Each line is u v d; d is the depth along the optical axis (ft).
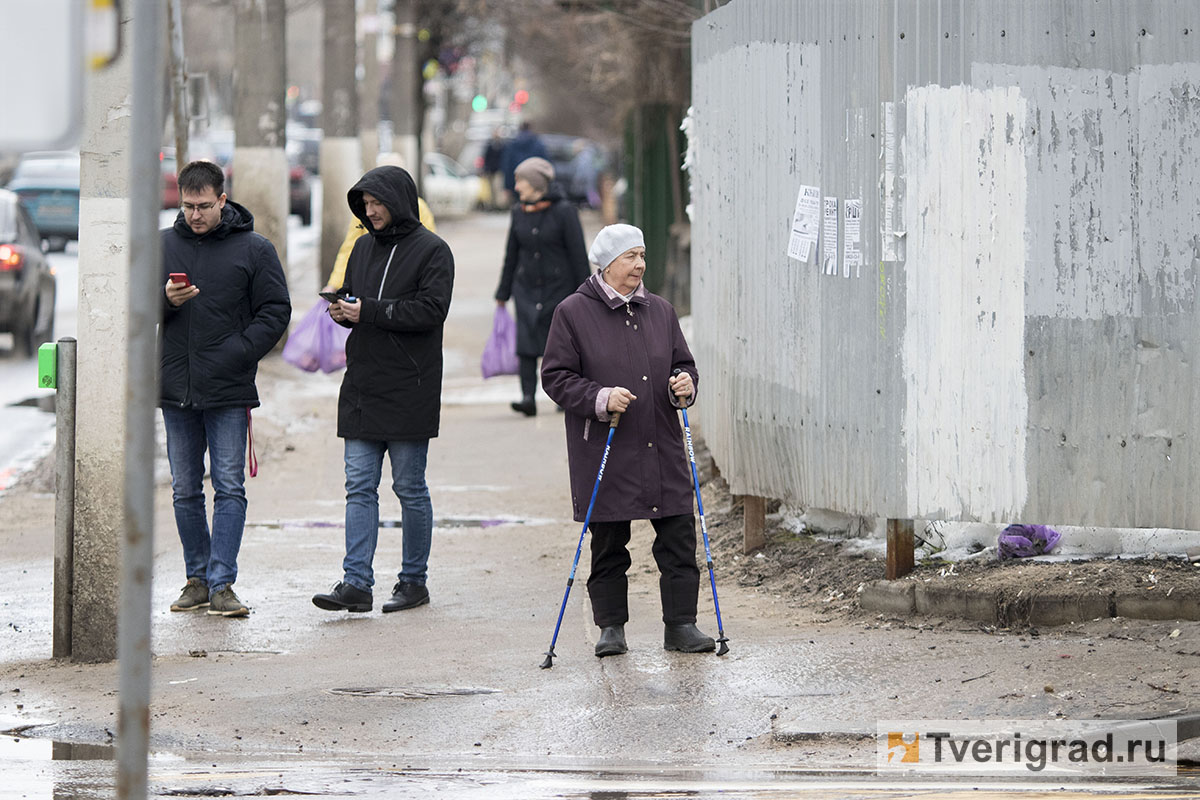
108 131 76.89
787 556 92.02
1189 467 74.95
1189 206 74.18
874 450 80.84
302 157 608.19
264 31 198.39
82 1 35.65
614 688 70.44
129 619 38.32
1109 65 74.74
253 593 94.79
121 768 38.32
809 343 85.05
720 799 53.67
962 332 78.23
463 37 438.40
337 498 124.57
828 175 82.84
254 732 65.87
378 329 87.15
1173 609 73.00
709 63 104.58
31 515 120.16
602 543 76.28
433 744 63.98
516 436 150.10
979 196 77.36
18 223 213.87
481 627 84.79
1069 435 76.69
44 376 79.10
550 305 159.63
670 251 213.46
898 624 77.61
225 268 87.56
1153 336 75.10
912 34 78.23
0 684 74.84
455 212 490.08
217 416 88.63
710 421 105.60
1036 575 77.25
